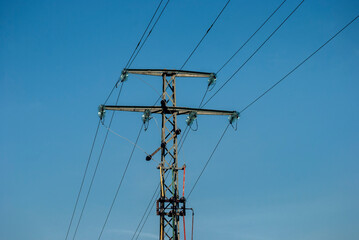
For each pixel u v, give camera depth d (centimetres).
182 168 2836
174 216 2725
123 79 2970
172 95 3006
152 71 3009
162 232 2705
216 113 2958
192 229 2734
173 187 2789
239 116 2962
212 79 3106
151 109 2927
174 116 2941
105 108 2872
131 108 2917
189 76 3091
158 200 2755
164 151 2883
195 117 2925
